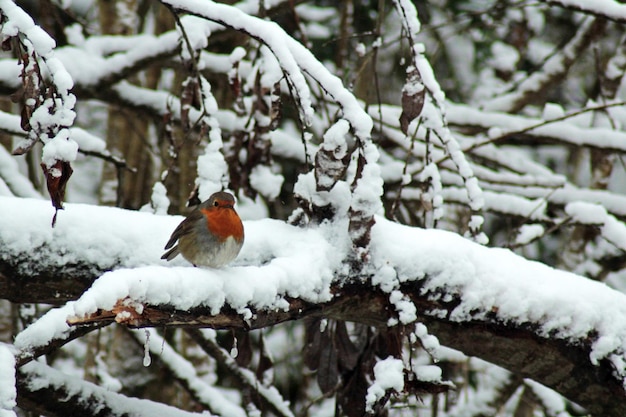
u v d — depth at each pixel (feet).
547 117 38.81
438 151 38.58
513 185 38.32
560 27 56.39
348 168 22.75
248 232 21.68
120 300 16.83
